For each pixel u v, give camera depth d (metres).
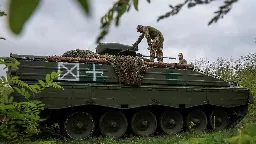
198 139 3.24
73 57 15.12
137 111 15.58
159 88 15.82
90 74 14.77
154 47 17.62
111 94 14.70
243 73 22.59
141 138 14.36
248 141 1.18
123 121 15.14
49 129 13.58
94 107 14.70
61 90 13.68
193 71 17.28
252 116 18.53
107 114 14.87
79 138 14.08
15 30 0.41
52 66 14.05
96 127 15.16
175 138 14.11
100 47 16.84
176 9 1.06
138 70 15.47
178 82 16.75
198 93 16.88
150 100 15.52
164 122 16.28
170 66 16.72
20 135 3.63
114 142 13.44
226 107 17.59
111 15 0.69
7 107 3.33
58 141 13.31
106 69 15.12
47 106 13.35
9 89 3.47
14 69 13.10
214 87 17.69
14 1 0.41
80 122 14.31
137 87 15.36
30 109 3.55
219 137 3.17
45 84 3.69
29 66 13.63
